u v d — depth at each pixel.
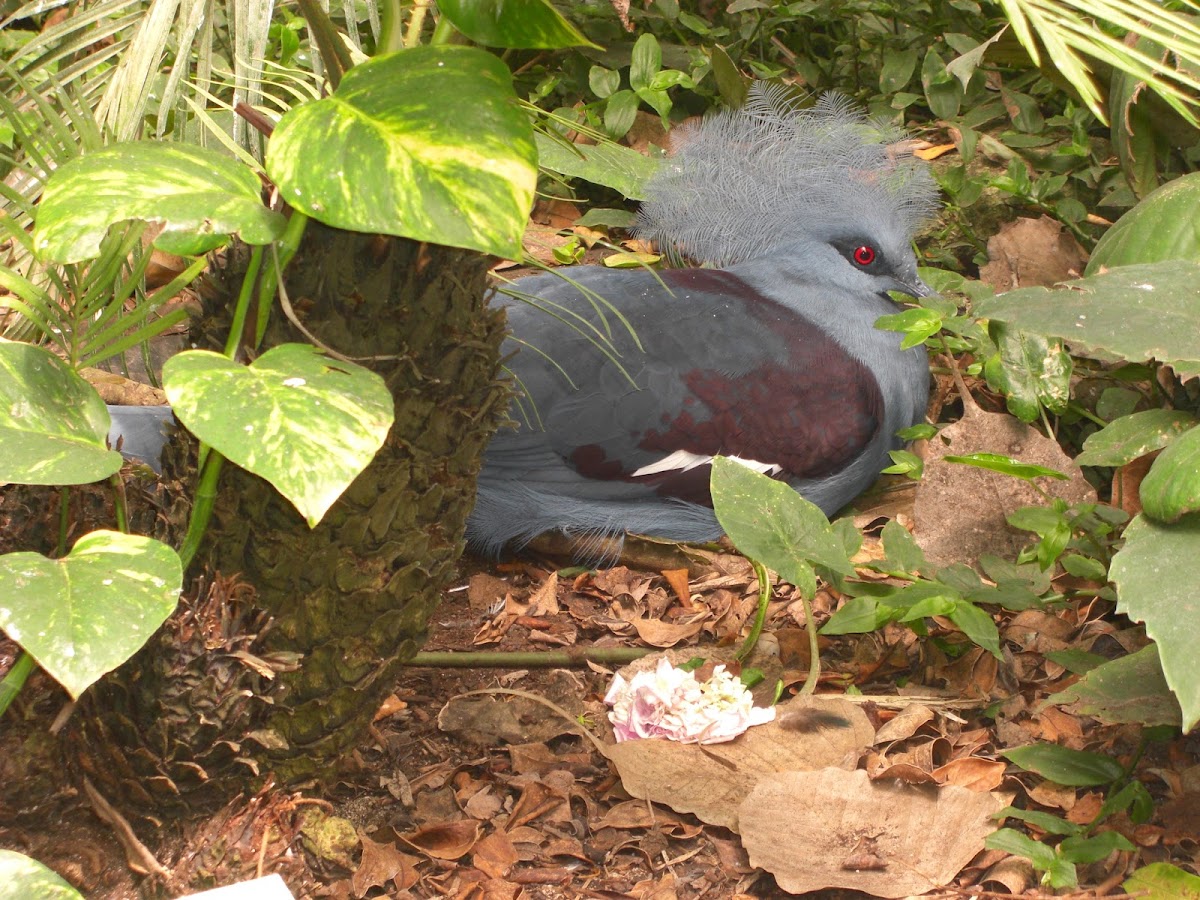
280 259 1.99
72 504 2.57
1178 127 4.09
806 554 2.94
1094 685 2.75
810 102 5.38
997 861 2.58
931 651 3.24
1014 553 3.47
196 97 3.36
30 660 2.10
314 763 2.42
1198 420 3.18
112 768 2.31
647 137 5.44
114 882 2.34
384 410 1.87
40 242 1.82
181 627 2.17
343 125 1.87
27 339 2.92
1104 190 4.93
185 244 1.99
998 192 4.94
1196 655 2.29
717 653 3.25
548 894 2.54
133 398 3.77
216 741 2.25
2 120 3.21
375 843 2.54
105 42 3.88
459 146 1.85
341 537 2.20
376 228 1.81
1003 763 2.80
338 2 4.70
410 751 2.90
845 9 5.52
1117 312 2.63
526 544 3.81
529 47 2.02
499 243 1.82
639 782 2.72
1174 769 2.82
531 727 3.00
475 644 3.41
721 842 2.67
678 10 5.54
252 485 2.15
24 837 2.31
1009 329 3.69
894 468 3.54
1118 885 2.52
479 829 2.66
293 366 1.91
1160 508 2.45
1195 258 3.54
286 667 2.24
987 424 3.66
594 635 3.47
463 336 2.19
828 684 3.21
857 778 2.58
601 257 4.95
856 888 2.49
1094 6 2.33
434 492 2.27
